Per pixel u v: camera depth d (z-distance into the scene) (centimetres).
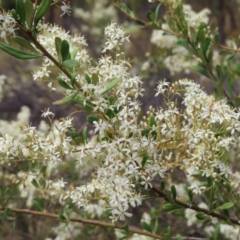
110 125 68
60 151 70
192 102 73
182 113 75
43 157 71
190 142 70
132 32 187
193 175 78
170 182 96
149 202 111
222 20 178
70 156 107
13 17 65
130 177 68
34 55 67
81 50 71
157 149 70
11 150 71
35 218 114
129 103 69
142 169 69
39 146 70
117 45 71
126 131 68
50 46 71
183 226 105
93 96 68
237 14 178
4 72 196
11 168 103
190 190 76
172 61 120
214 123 72
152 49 184
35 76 71
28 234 118
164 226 105
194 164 72
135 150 68
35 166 80
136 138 68
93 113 69
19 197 104
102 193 73
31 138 70
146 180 69
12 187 104
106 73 70
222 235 99
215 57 116
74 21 231
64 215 84
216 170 74
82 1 237
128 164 68
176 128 70
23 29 66
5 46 66
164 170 70
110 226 80
